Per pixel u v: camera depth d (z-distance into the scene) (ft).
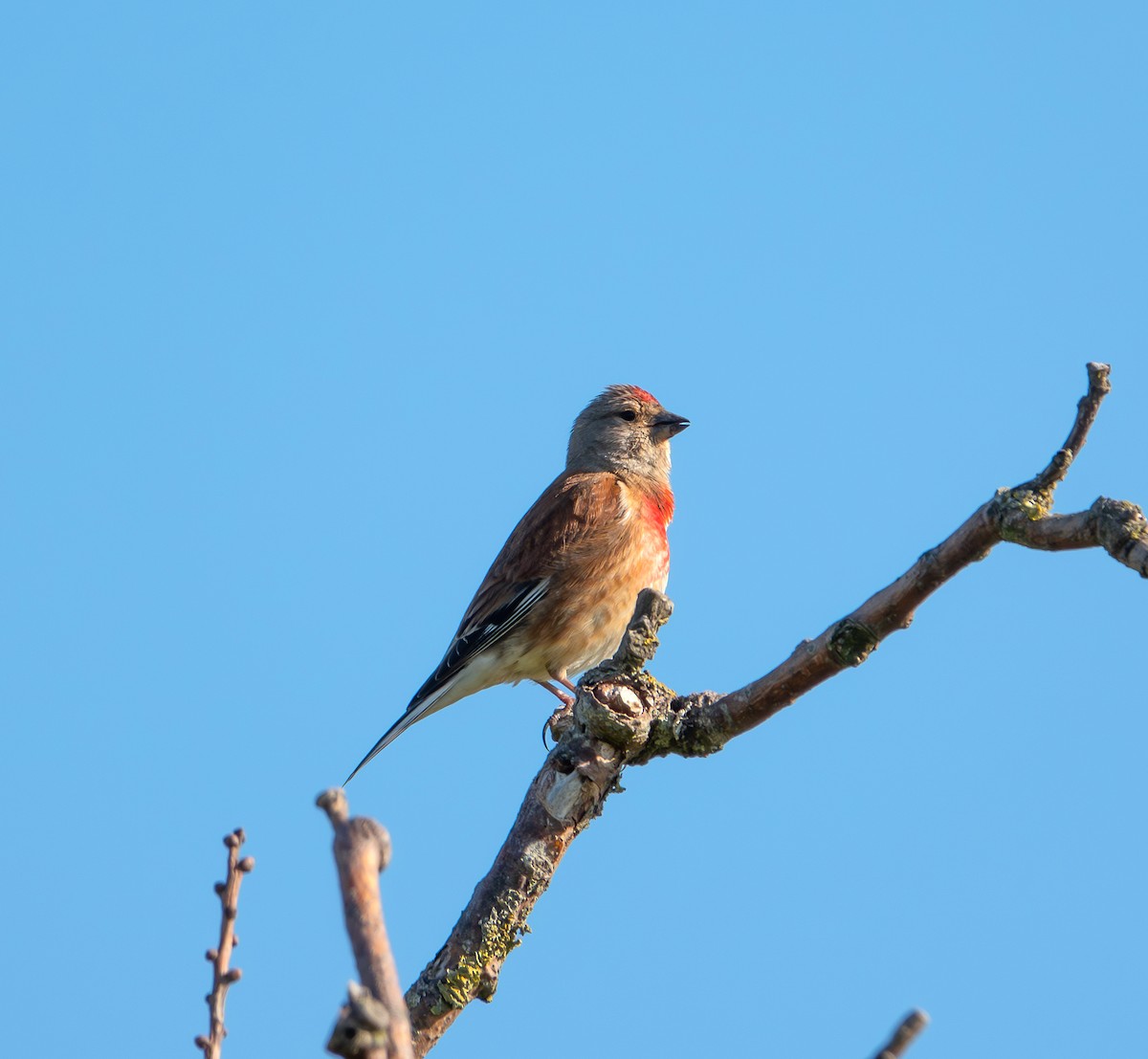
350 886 12.47
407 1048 11.91
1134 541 20.66
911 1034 11.53
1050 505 22.18
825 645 24.70
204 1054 18.39
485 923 26.37
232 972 19.07
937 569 23.24
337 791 12.98
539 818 26.76
